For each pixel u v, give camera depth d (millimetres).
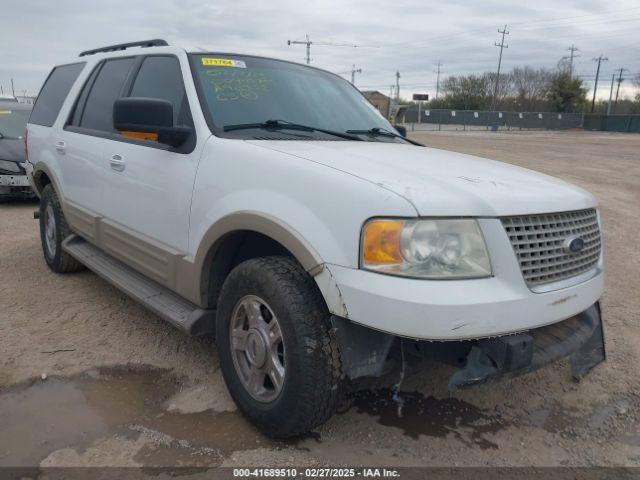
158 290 3678
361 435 2936
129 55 4320
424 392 3367
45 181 5566
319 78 4223
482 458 2803
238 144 3033
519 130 57688
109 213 4059
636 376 3715
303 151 2908
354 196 2434
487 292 2338
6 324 4188
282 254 3059
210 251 3051
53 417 3033
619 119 57688
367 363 2498
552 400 3389
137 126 3154
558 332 2814
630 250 7195
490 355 2439
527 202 2572
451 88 83500
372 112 4320
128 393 3314
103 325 4227
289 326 2559
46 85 5824
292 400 2590
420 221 2318
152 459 2697
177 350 3857
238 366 2963
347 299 2385
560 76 75812
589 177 15203
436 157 3277
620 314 4812
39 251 6238
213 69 3619
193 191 3158
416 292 2262
